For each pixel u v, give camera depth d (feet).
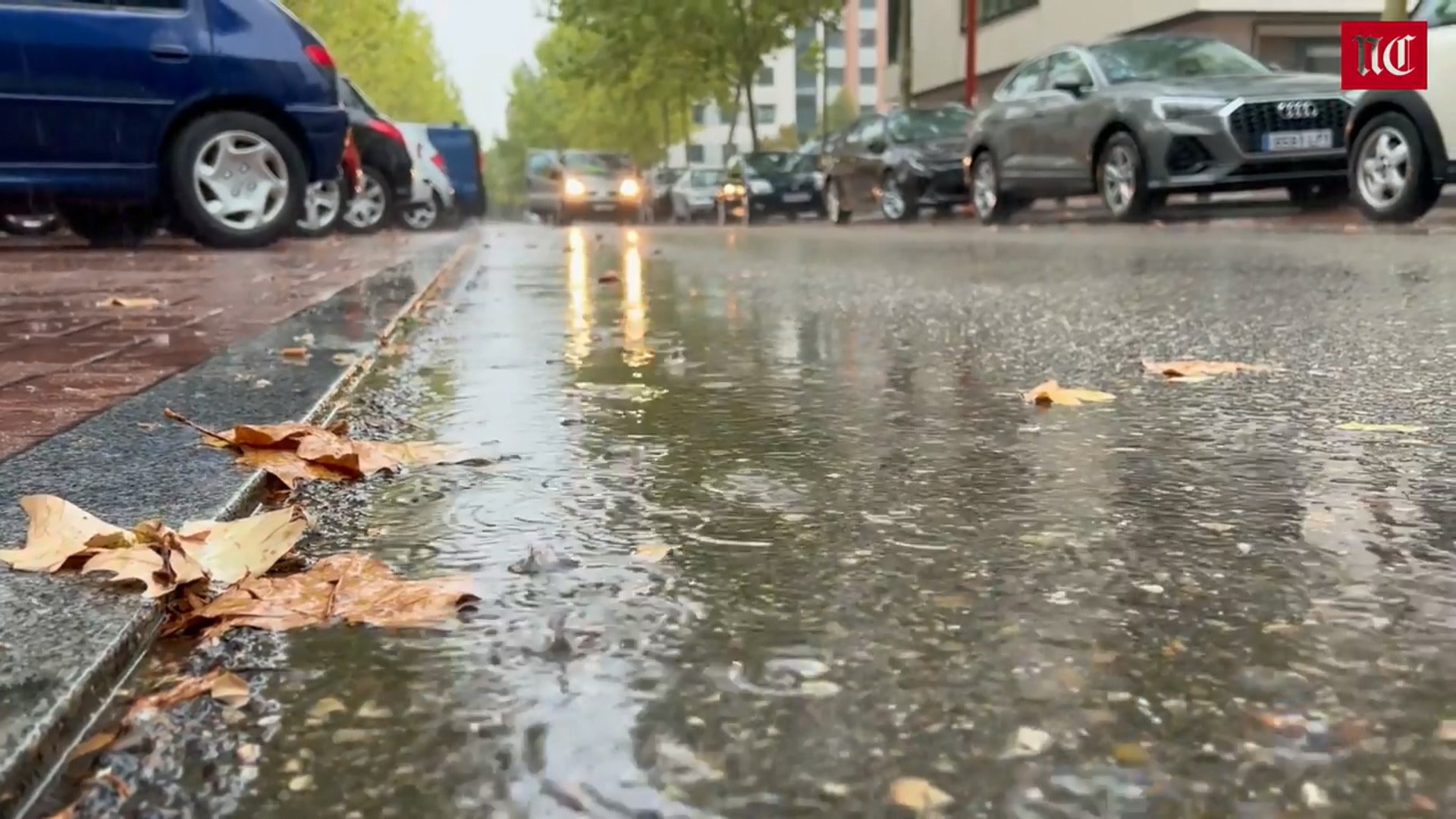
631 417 8.55
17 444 6.85
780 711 3.64
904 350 12.14
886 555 5.25
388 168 45.03
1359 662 4.02
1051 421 8.37
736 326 14.43
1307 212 38.45
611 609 4.54
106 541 4.66
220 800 3.10
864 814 3.02
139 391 8.77
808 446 7.55
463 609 4.52
